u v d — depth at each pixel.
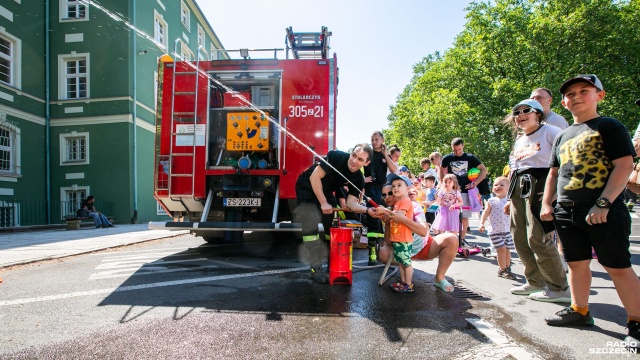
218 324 2.65
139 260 5.27
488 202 4.34
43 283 3.86
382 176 5.67
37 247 6.57
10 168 13.30
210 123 5.47
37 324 2.64
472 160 6.23
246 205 5.38
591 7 19.59
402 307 3.06
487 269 4.70
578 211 2.52
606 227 2.39
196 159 5.36
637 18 21.14
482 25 22.58
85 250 6.12
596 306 3.10
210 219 5.60
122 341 2.35
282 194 5.31
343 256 3.75
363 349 2.24
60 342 2.33
